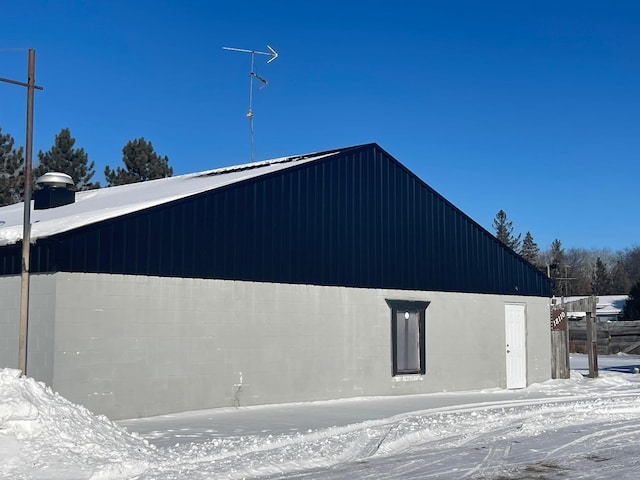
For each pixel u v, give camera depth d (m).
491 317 20.11
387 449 10.35
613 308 58.44
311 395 15.59
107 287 12.41
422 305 18.33
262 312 14.80
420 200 18.77
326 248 16.28
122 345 12.55
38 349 11.98
